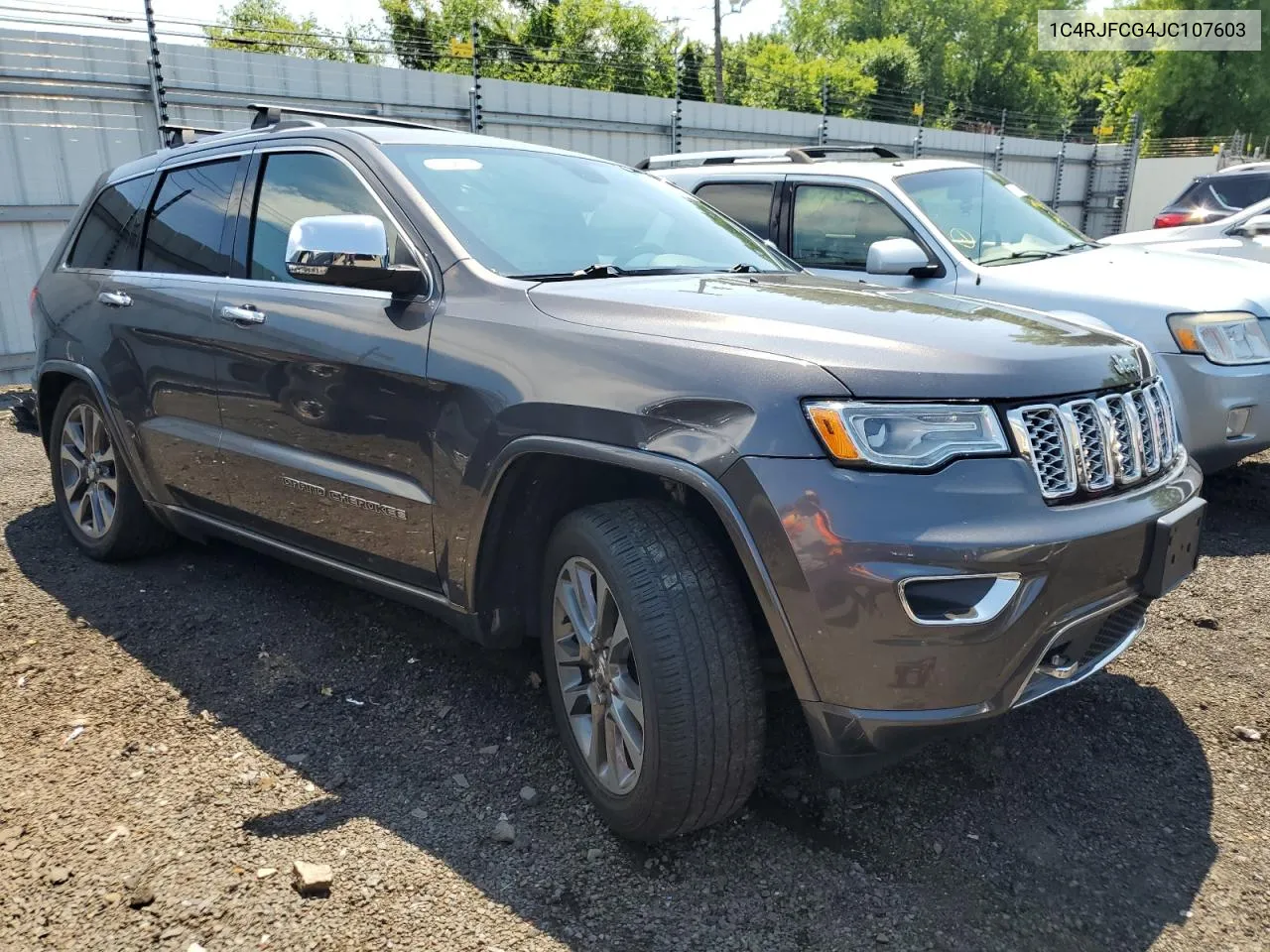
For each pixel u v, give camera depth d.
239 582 4.08
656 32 35.88
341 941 2.08
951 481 2.07
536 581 2.82
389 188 3.04
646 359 2.31
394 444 2.82
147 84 9.44
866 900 2.25
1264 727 3.00
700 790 2.25
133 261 3.97
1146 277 5.11
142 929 2.10
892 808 2.60
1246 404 4.68
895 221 5.67
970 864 2.38
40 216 8.90
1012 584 2.07
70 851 2.35
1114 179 23.97
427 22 32.47
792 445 2.08
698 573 2.25
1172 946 2.11
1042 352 2.30
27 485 5.54
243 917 2.14
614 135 13.77
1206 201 10.73
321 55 13.28
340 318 2.98
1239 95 42.62
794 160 6.34
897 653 2.04
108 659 3.37
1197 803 2.62
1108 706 3.13
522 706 3.11
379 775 2.72
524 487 2.63
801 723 3.02
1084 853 2.42
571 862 2.37
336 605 3.86
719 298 2.56
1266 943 2.11
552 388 2.42
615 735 2.43
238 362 3.30
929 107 54.28
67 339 4.16
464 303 2.73
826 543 2.03
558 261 3.00
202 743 2.86
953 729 2.13
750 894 2.26
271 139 3.52
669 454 2.21
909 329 2.32
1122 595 2.31
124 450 3.94
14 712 3.00
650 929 2.14
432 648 3.50
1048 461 2.20
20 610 3.76
